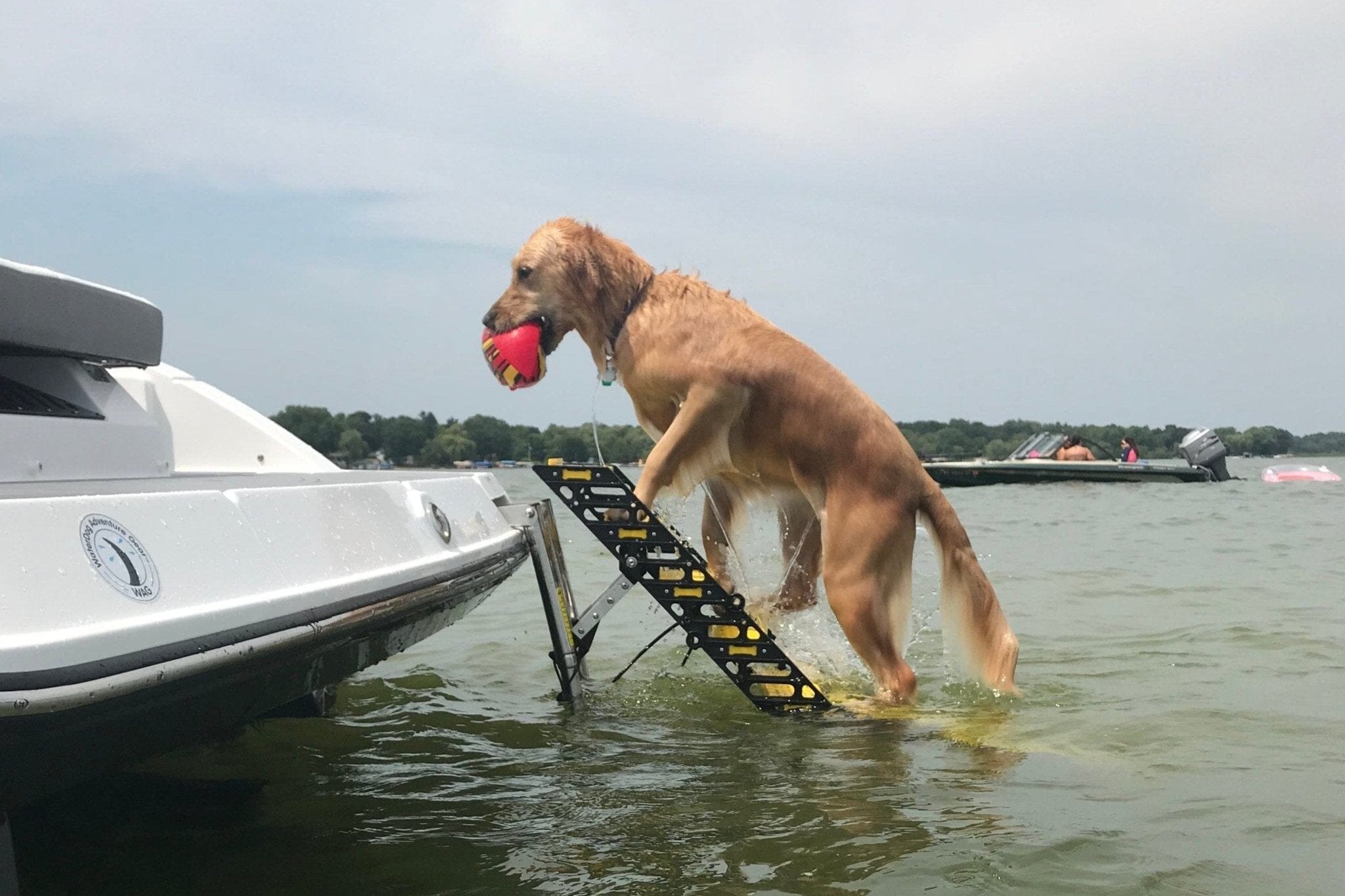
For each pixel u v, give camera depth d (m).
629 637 2.97
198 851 1.33
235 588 1.11
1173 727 1.91
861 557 2.19
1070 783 1.59
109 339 1.72
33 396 1.64
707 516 2.55
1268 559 4.80
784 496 2.37
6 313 1.49
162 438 1.84
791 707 2.11
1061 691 2.24
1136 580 4.08
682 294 2.40
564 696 2.21
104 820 1.44
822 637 2.51
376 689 2.33
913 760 1.73
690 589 2.15
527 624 3.18
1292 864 1.26
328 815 1.46
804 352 2.30
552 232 2.47
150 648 0.94
